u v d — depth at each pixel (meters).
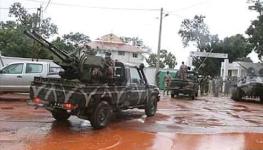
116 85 12.03
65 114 11.89
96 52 12.42
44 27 56.31
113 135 10.30
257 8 38.31
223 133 11.47
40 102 10.95
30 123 11.30
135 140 9.79
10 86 16.84
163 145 9.36
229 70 47.84
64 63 11.45
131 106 13.00
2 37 46.28
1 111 13.35
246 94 25.00
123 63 12.44
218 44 54.25
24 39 46.28
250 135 11.39
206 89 31.72
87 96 10.42
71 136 9.87
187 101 22.64
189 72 26.06
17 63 17.25
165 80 28.20
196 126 12.51
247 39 40.22
